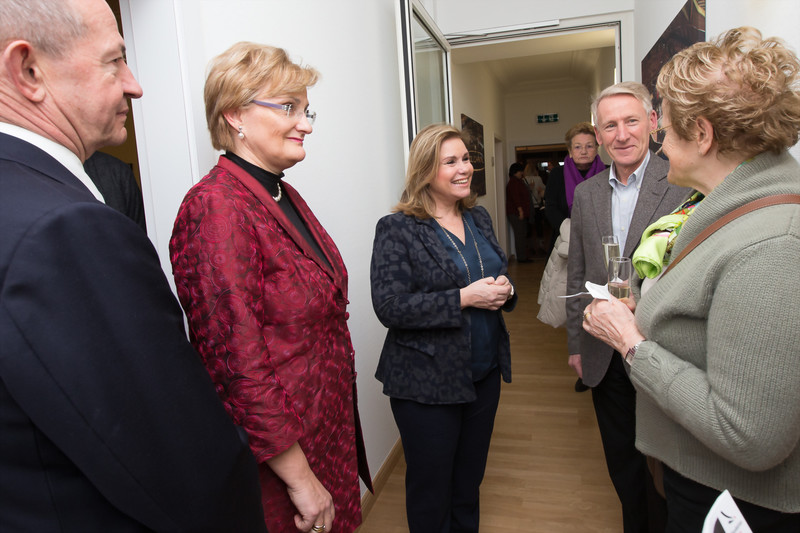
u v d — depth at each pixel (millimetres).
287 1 1680
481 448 1684
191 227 854
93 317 452
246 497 580
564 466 2389
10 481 445
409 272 1535
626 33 3719
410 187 1600
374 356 2287
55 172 502
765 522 825
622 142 1617
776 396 707
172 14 1200
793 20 1250
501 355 1666
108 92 569
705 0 2018
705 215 846
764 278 715
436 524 1560
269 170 1027
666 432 948
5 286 423
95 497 474
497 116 8070
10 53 492
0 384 432
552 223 3816
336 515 1082
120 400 461
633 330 968
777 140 772
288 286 928
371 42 2434
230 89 932
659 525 1442
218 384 837
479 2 3910
